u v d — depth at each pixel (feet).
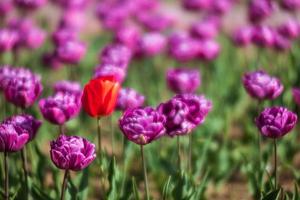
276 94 15.34
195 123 12.94
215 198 19.16
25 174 14.52
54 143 12.13
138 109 12.51
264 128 12.87
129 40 24.82
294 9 26.30
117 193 15.05
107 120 24.58
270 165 19.86
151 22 29.55
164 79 29.43
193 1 30.17
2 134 12.20
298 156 22.11
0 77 16.14
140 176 18.90
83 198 15.25
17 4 29.04
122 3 31.14
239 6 51.52
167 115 12.73
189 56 24.73
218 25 29.73
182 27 45.47
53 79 30.78
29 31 26.66
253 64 26.73
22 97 14.37
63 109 14.17
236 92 23.88
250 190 16.87
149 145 18.47
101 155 14.67
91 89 13.16
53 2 31.89
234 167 19.15
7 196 12.92
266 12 25.29
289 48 23.81
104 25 29.94
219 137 22.99
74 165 11.93
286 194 13.78
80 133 21.18
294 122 12.83
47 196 14.80
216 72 26.91
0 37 22.07
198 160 17.80
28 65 27.81
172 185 15.80
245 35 25.81
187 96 13.26
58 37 24.98
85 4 31.01
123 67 19.94
